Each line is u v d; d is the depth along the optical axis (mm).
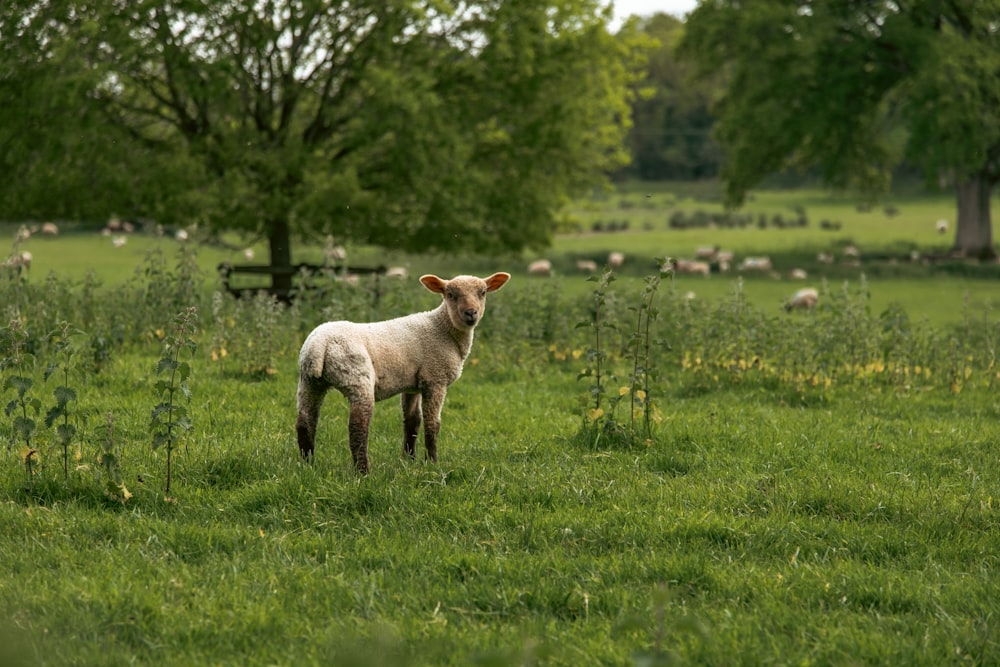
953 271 44156
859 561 6680
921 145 40719
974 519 7527
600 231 73188
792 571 6387
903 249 56375
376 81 23797
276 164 24188
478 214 26422
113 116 24734
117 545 6441
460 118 26109
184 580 5898
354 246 27266
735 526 7160
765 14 43656
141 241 51375
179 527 6758
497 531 7020
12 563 6027
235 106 25062
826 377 13812
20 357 8484
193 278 16219
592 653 5105
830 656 5176
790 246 59031
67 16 23234
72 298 16375
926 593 6023
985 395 13758
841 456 9625
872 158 52219
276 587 5879
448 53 25906
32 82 23000
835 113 44719
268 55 24938
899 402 12734
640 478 8500
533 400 12125
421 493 7594
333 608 5652
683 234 70000
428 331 8477
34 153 24047
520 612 5750
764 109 44531
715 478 8633
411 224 26812
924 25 43562
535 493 7832
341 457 8633
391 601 5777
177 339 7473
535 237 28750
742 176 48438
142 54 22141
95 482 7438
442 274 40906
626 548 6754
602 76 28500
